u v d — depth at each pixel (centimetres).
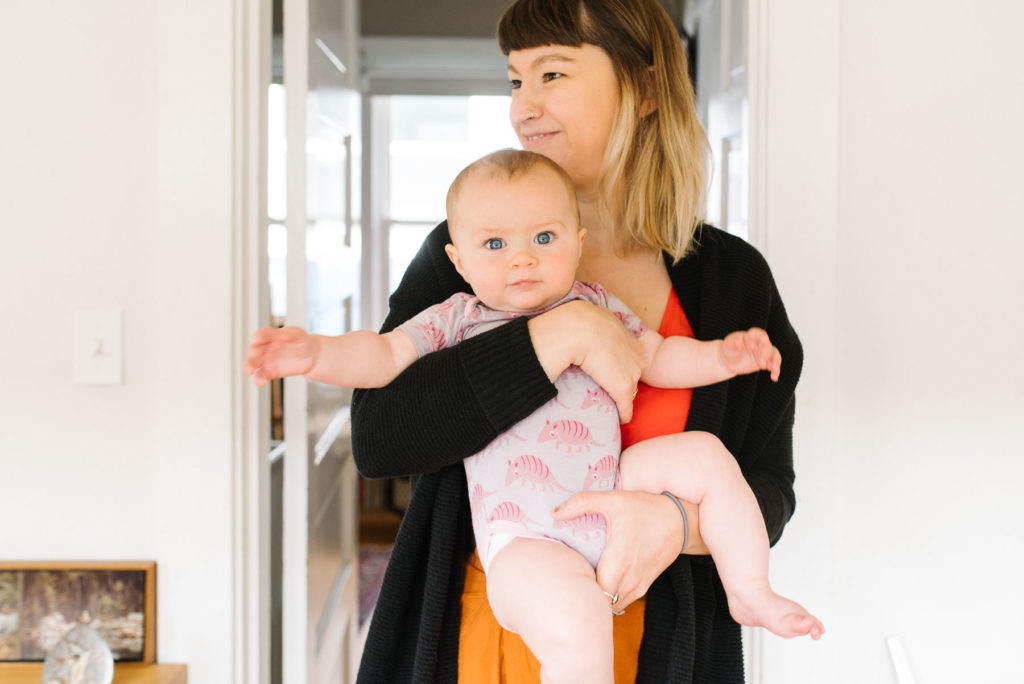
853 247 162
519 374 100
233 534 155
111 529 156
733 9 203
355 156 248
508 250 104
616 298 115
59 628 154
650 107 120
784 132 160
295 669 175
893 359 163
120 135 153
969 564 164
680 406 114
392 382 105
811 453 162
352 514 247
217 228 153
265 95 160
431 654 108
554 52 116
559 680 90
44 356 155
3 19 152
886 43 159
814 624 97
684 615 106
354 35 241
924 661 164
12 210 154
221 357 153
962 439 162
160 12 151
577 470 102
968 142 159
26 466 155
